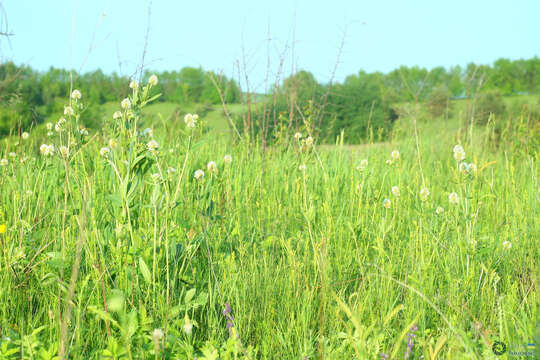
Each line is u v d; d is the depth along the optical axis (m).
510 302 2.11
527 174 4.50
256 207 3.26
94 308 1.56
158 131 4.17
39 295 2.23
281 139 5.45
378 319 1.98
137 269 2.07
